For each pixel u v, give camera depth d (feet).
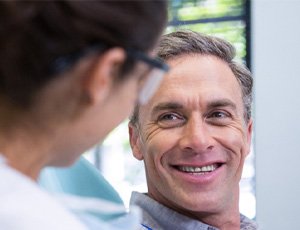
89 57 1.69
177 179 3.99
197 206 3.96
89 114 1.81
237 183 4.17
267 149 8.13
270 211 8.17
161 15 1.84
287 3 8.00
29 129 1.77
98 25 1.67
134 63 1.82
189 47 3.97
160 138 3.95
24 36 1.60
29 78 1.66
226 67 4.06
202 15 8.81
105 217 2.13
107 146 8.77
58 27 1.62
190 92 3.86
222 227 4.17
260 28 8.15
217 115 3.97
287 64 8.05
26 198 1.64
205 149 3.87
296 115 8.03
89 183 4.06
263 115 8.13
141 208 4.17
